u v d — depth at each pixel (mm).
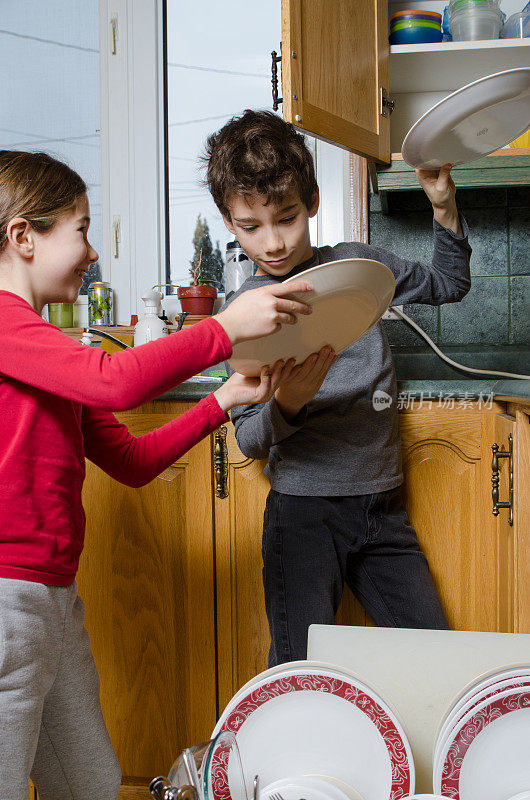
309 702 643
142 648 1516
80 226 1001
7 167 971
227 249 1932
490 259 1904
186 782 442
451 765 594
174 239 2121
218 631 1491
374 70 1536
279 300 788
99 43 2125
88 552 1521
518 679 601
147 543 1504
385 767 622
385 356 1285
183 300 1921
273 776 633
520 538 1195
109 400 818
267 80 2078
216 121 2096
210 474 1478
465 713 602
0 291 907
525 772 600
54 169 998
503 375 1713
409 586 1296
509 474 1259
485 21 1714
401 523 1325
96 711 1045
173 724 1515
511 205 1892
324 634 768
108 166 2125
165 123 2115
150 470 1121
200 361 808
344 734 638
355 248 1298
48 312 2141
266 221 1078
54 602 949
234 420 1302
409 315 1927
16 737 882
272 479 1322
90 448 1124
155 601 1507
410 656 721
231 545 1479
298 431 1252
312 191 1173
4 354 865
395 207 1918
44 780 1047
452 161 1152
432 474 1451
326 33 1335
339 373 1245
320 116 1299
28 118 2168
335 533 1262
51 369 845
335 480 1235
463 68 1783
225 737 480
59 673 993
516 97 972
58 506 955
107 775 1047
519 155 1590
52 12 2143
